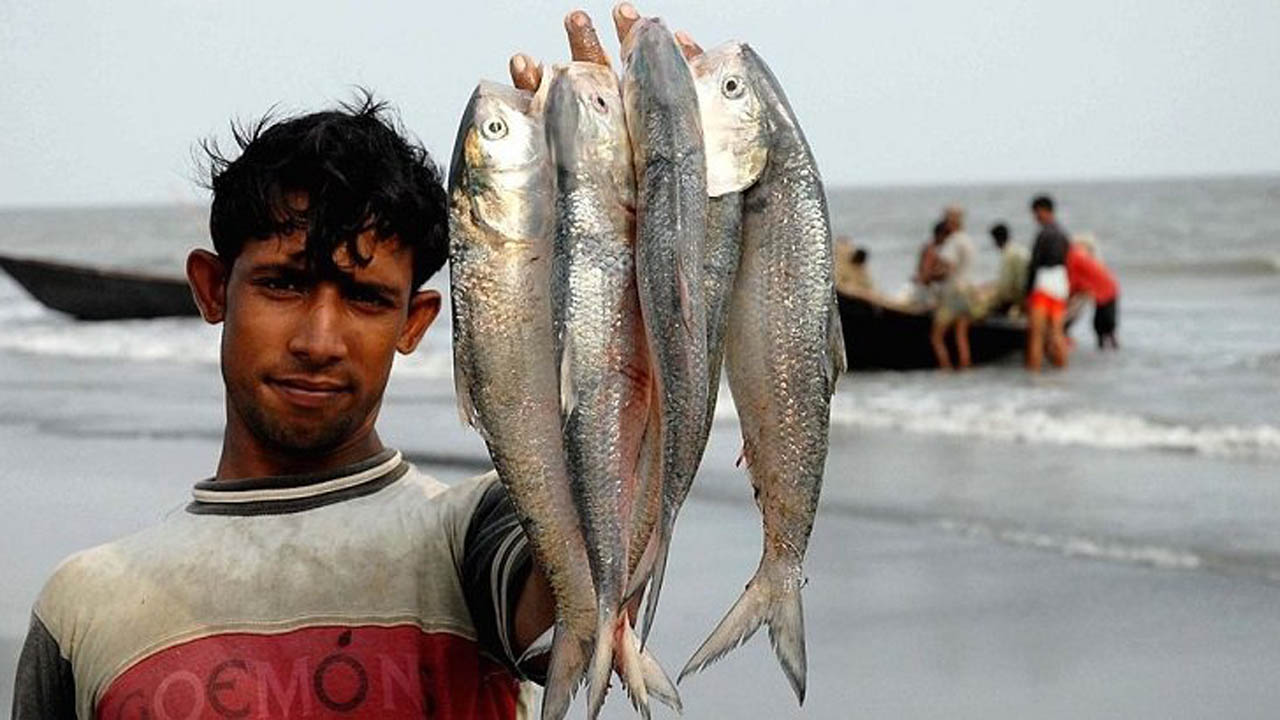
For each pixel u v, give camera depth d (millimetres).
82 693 2232
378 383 2203
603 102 1893
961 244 16922
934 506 9664
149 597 2217
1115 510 9391
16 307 31438
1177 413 13109
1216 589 7523
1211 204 76938
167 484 10406
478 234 1911
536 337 1909
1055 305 16609
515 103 1936
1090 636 6801
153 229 93812
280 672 2170
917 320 16578
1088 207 75000
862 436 12664
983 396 14664
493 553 2131
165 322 24422
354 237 2092
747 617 1960
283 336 2145
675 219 1812
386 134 2172
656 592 1808
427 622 2215
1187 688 6105
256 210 2096
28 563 8125
